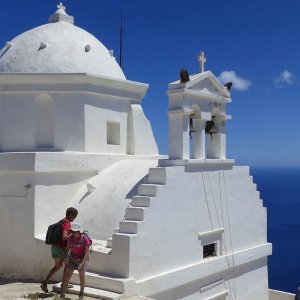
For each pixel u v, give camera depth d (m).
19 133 15.88
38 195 14.31
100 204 14.22
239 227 15.92
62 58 16.64
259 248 16.66
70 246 11.42
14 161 14.47
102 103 16.55
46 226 14.47
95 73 16.91
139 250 12.24
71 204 14.84
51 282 13.46
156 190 12.73
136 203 12.77
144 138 17.72
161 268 12.88
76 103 15.88
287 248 70.50
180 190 13.52
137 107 17.72
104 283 11.91
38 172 14.27
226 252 15.30
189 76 14.10
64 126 15.80
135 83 17.41
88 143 15.98
